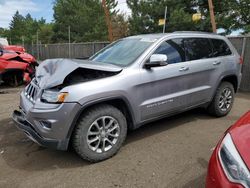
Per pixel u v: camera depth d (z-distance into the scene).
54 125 3.56
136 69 4.21
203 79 5.22
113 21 38.00
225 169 2.29
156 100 4.44
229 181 2.20
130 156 4.13
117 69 4.04
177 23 19.72
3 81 10.15
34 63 10.34
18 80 10.25
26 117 3.84
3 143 4.69
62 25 43.25
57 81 3.64
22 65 9.86
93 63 4.12
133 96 4.11
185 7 21.09
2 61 9.49
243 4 19.67
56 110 3.54
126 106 4.12
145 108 4.32
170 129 5.19
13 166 3.93
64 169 3.81
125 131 4.14
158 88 4.45
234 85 6.13
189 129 5.19
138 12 23.38
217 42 5.71
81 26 41.16
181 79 4.79
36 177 3.63
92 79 3.85
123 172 3.70
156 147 4.43
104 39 38.03
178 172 3.67
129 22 24.77
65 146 3.66
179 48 4.91
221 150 2.44
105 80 3.87
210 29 19.39
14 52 10.27
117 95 3.91
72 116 3.57
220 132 5.05
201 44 5.34
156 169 3.76
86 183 3.47
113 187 3.37
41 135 3.67
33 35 57.59
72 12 42.91
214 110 5.70
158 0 22.17
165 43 4.71
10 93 9.02
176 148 4.38
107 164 3.91
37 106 3.69
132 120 4.23
